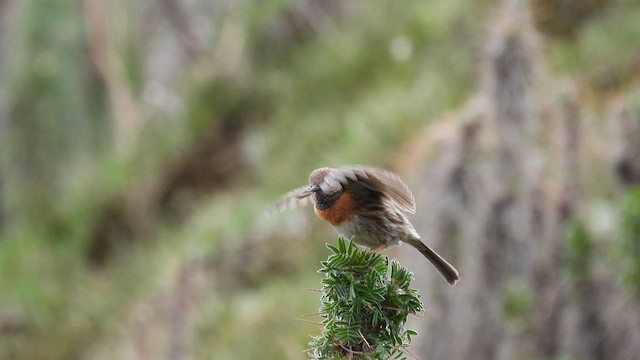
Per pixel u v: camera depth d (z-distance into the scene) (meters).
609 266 11.12
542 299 11.43
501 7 14.00
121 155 20.14
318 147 16.70
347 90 17.78
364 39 18.14
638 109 12.49
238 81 19.70
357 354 5.10
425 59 16.70
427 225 12.30
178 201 18.75
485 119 12.38
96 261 18.88
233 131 19.25
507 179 11.97
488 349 11.41
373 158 14.79
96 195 19.41
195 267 14.97
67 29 21.28
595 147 12.58
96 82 21.36
